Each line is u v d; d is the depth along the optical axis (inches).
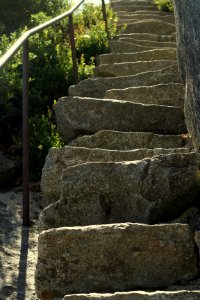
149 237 128.8
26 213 167.9
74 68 248.1
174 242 128.6
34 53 255.9
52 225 152.6
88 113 202.7
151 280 128.0
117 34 331.9
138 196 148.1
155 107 200.8
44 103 236.2
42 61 256.8
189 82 161.2
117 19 353.1
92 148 181.5
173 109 201.5
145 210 146.3
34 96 233.3
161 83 238.5
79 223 152.0
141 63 262.8
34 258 150.1
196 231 130.3
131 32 342.0
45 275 129.8
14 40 253.8
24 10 323.6
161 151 168.9
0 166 197.0
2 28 307.6
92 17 342.6
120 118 200.5
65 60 260.2
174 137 185.9
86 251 129.3
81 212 152.3
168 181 147.1
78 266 129.2
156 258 128.3
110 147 186.1
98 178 152.5
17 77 230.2
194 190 149.5
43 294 129.9
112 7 418.6
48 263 129.9
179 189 147.3
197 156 151.7
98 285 128.8
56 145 205.6
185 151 167.5
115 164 153.2
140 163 151.3
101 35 302.8
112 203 151.2
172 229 129.4
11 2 321.7
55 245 129.9
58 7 334.6
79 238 129.6
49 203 173.0
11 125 227.6
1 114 223.5
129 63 263.3
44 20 298.0
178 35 173.2
